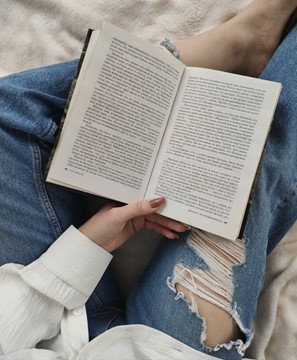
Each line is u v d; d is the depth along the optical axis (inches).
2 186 27.8
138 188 27.7
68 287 27.5
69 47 35.1
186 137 27.2
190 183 27.0
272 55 33.0
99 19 34.6
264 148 25.8
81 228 28.4
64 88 29.2
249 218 27.7
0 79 28.6
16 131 27.9
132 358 27.7
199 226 26.7
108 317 31.7
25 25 35.3
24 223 28.7
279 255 34.0
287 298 34.4
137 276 34.4
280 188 30.0
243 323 28.3
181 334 28.2
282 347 34.5
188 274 28.2
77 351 27.8
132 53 26.0
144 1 34.5
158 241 33.3
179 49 32.4
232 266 27.8
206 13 34.7
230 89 26.5
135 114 26.7
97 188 26.9
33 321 27.6
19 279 28.0
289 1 31.6
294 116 28.5
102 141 26.4
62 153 25.9
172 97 27.5
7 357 25.5
